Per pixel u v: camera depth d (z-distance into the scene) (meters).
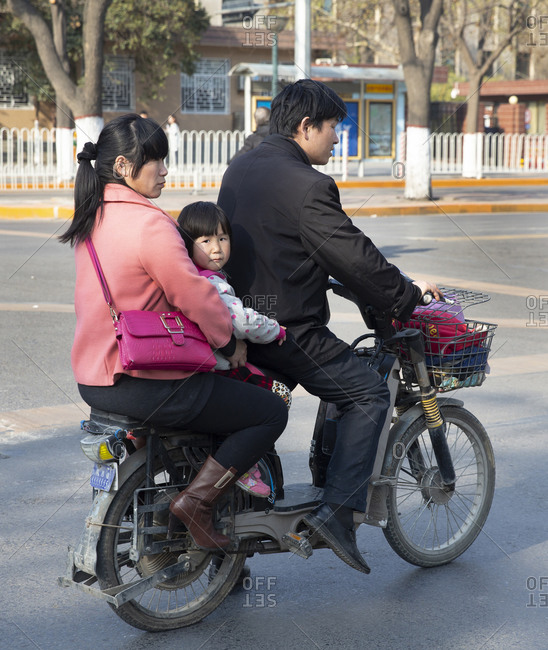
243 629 3.53
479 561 4.17
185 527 3.47
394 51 38.03
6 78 34.09
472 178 30.83
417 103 22.30
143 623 3.45
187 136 25.45
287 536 3.63
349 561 3.66
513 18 33.22
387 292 3.53
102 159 3.32
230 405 3.35
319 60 36.97
